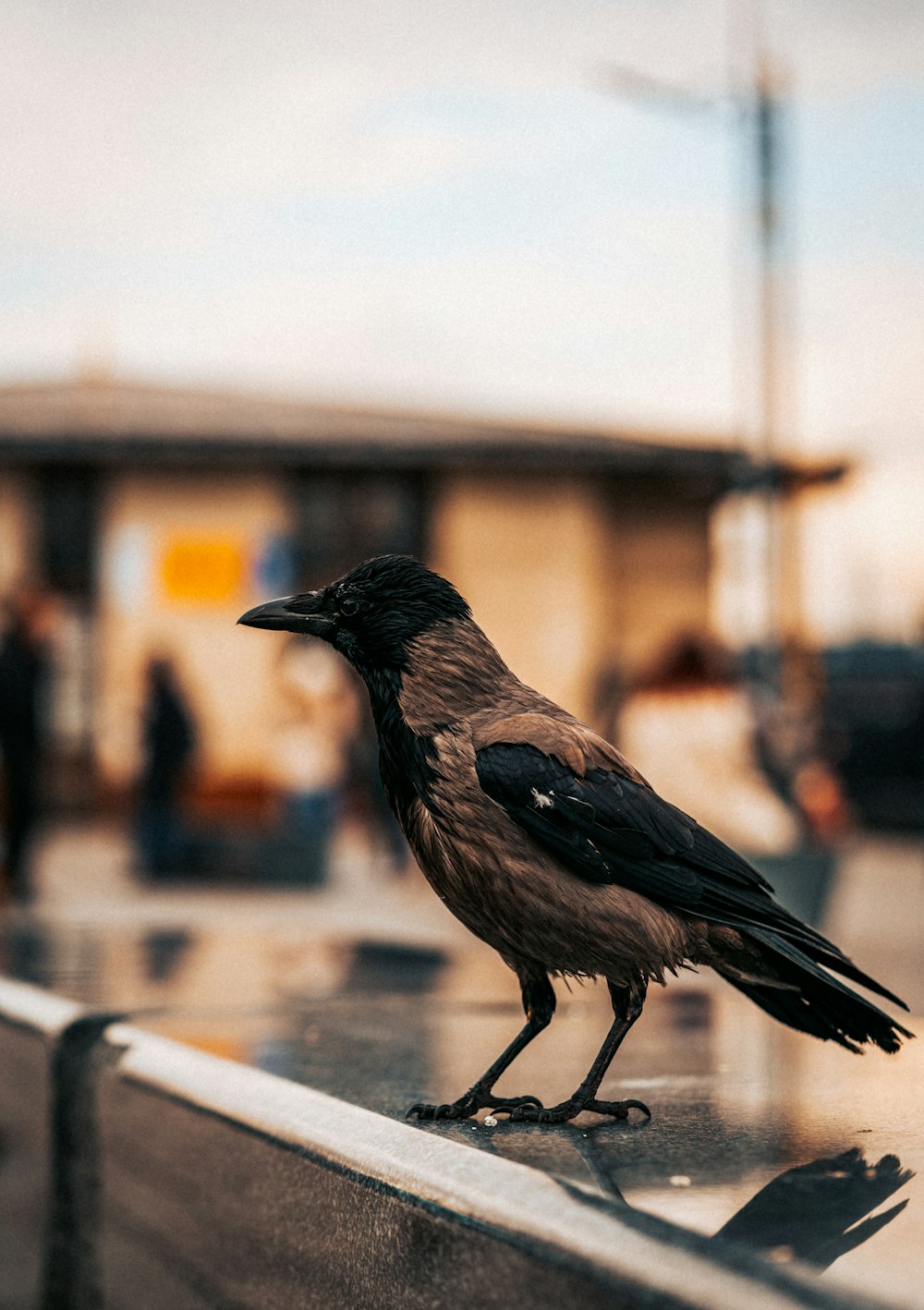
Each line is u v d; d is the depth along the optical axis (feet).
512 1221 4.91
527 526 86.17
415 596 8.16
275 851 49.16
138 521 84.43
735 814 27.68
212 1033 8.92
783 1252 4.23
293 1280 6.31
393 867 57.67
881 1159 5.54
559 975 7.80
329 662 63.62
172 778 54.19
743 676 53.06
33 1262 8.77
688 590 87.56
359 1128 6.12
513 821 7.59
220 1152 6.97
